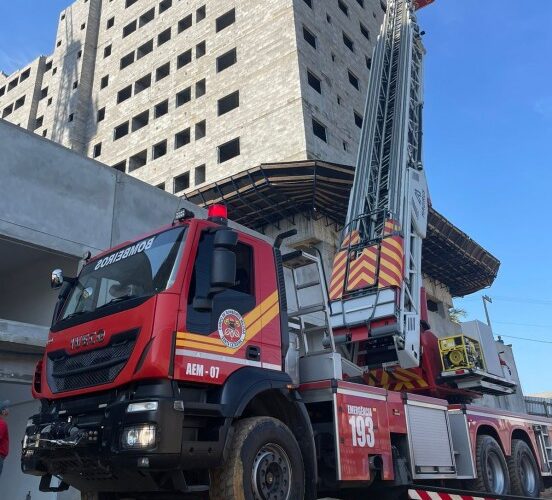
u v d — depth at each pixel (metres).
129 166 38.94
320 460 5.74
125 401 4.26
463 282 37.19
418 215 11.78
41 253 12.03
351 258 10.37
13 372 10.68
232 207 27.12
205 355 4.62
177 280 4.68
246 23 36.22
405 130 12.73
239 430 4.71
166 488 4.43
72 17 51.81
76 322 5.19
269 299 5.55
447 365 9.73
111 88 44.47
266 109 32.25
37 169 11.61
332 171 24.53
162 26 42.72
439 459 7.27
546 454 10.31
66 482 5.10
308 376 6.18
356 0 43.47
